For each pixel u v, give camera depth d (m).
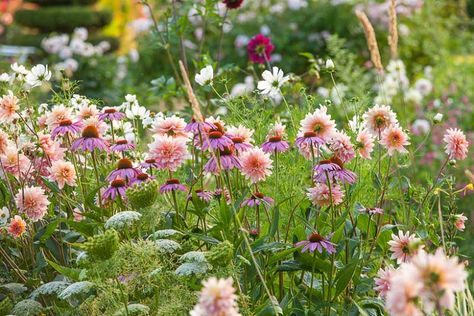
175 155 3.46
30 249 3.64
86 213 3.48
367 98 4.44
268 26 11.88
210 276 2.97
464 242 5.63
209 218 3.97
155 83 5.72
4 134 3.71
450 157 3.62
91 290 3.29
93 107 3.91
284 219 3.78
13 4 18.84
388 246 3.50
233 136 3.52
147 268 3.04
